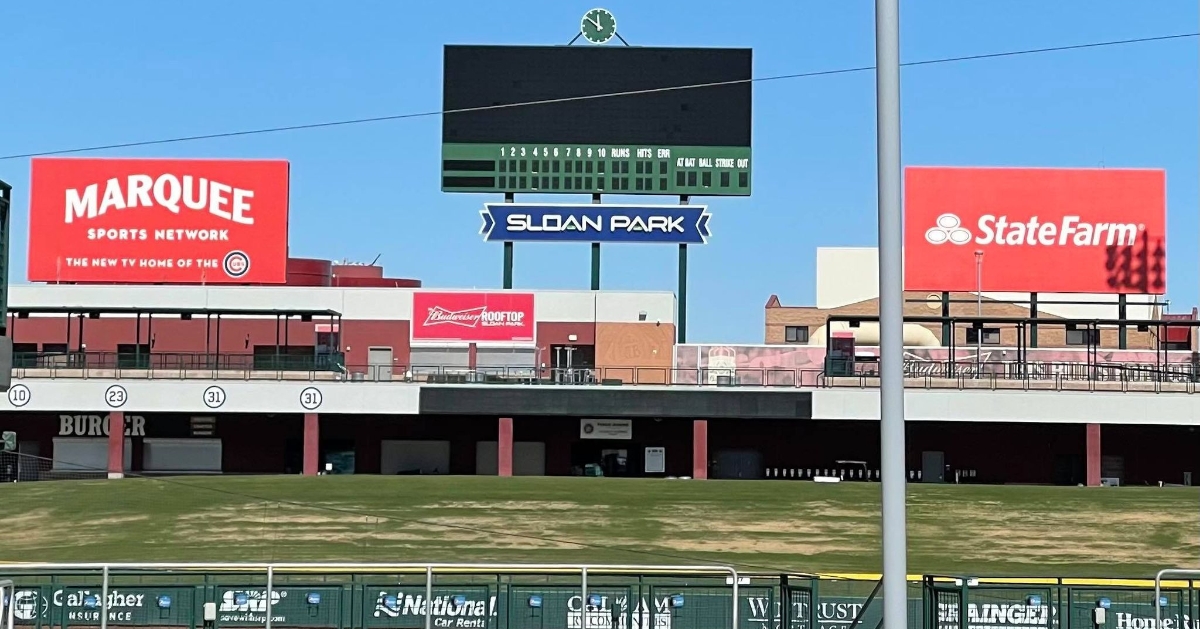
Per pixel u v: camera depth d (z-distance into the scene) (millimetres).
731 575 29250
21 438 74625
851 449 75688
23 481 70500
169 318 81500
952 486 66750
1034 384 71812
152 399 72062
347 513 60312
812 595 27312
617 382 75500
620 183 81688
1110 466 75000
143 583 30906
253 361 77250
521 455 75938
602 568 28688
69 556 51844
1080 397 71000
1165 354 76750
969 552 54812
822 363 81875
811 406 71500
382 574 29812
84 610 29016
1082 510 61844
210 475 71500
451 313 82000
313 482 66750
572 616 29188
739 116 81875
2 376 18172
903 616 14305
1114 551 55281
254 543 54781
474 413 71812
